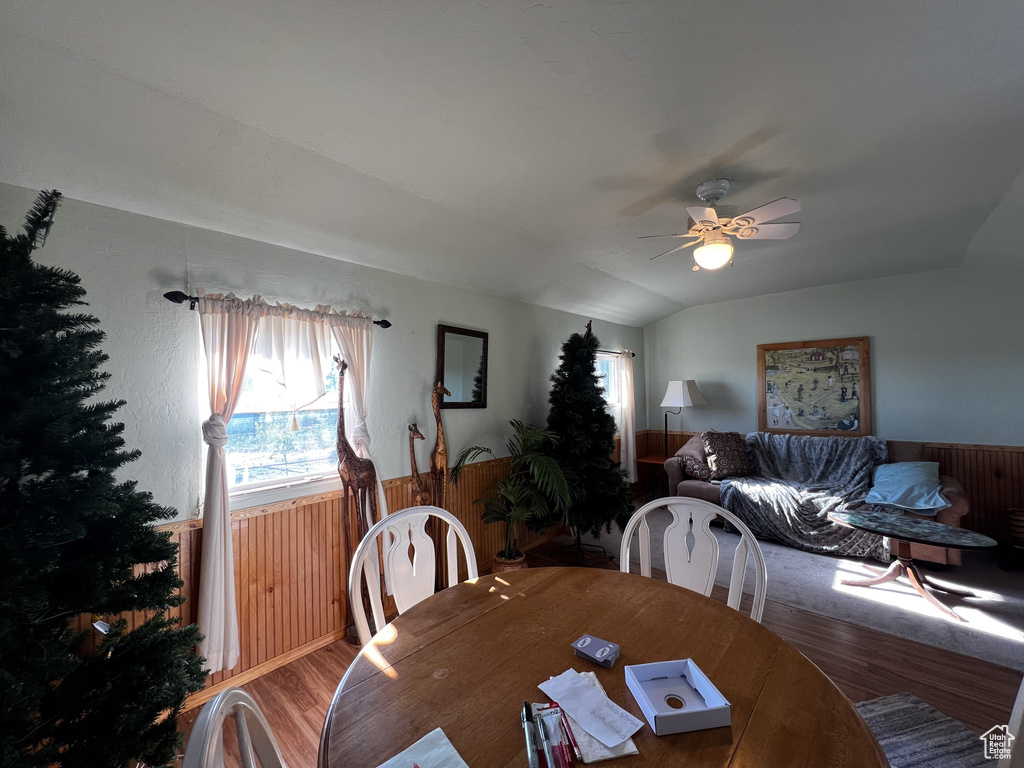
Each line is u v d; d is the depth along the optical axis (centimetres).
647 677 99
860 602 281
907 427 417
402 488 290
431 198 230
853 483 390
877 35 130
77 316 127
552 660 110
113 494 127
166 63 134
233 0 113
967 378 390
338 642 249
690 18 123
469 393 342
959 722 179
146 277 192
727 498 414
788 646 114
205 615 197
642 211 255
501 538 371
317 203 214
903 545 294
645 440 582
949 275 397
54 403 114
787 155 197
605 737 82
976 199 248
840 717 88
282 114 160
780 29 128
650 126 174
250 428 227
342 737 86
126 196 181
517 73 144
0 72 129
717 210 241
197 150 170
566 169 205
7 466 105
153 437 193
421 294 309
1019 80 149
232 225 213
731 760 78
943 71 145
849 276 424
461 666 108
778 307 487
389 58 135
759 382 496
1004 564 326
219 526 202
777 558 356
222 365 207
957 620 257
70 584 119
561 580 158
